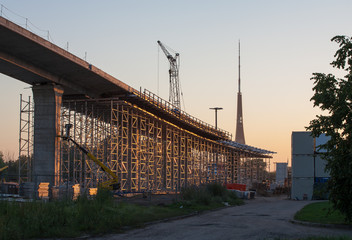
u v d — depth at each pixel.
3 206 18.94
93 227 19.17
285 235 18.67
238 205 44.59
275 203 49.56
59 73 43.16
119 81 48.06
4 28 32.56
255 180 113.81
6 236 15.54
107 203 23.61
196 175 81.69
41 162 42.66
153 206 30.83
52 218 18.25
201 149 85.25
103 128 52.47
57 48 37.59
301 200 58.44
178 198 41.16
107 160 49.75
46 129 43.12
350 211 21.64
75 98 49.97
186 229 20.94
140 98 51.59
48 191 33.59
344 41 21.44
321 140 59.78
